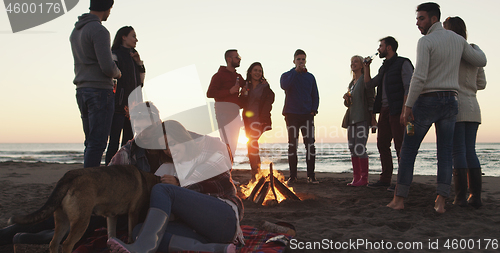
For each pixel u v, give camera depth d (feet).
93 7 10.50
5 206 13.20
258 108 18.89
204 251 6.32
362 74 19.39
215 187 7.31
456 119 12.03
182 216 6.77
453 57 11.18
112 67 9.95
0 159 92.17
